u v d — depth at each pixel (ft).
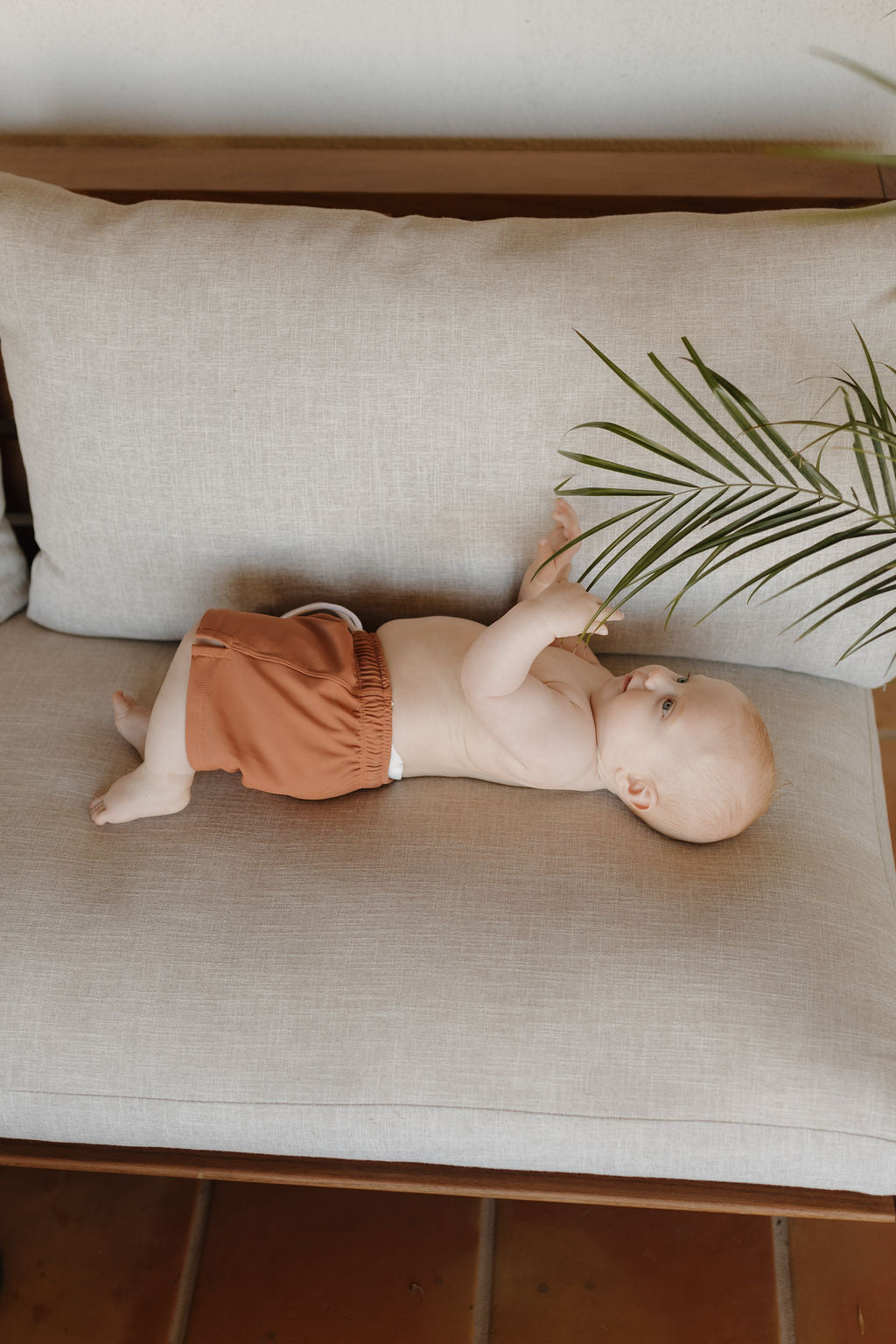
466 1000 3.19
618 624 4.02
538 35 4.12
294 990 3.23
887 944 3.44
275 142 4.68
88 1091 3.21
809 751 3.91
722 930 3.31
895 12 3.85
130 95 4.52
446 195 4.26
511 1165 3.22
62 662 4.23
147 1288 4.03
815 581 3.76
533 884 3.44
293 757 3.65
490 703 3.50
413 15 4.09
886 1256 4.10
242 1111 3.17
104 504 3.88
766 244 3.53
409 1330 3.92
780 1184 3.20
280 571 4.00
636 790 3.67
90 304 3.62
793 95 4.26
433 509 3.79
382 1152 3.24
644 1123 3.08
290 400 3.64
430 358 3.58
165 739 3.59
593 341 3.54
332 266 3.61
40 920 3.37
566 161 4.42
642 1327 3.93
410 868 3.51
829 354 3.49
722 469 3.55
